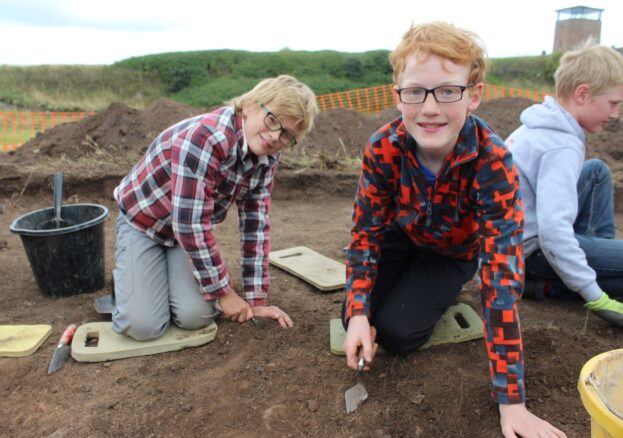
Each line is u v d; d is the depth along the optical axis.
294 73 17.77
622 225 4.29
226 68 18.64
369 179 2.02
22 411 2.02
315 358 2.29
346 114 6.82
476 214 1.90
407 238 2.33
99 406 2.04
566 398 1.97
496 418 1.87
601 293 2.36
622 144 6.00
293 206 5.09
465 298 2.81
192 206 2.23
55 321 2.65
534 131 2.50
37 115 13.06
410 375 2.15
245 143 2.25
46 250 2.76
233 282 3.09
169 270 2.51
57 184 2.94
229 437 1.88
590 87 2.37
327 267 3.21
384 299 2.28
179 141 2.20
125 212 2.48
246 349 2.38
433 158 1.87
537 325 2.51
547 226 2.34
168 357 2.34
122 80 18.31
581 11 23.02
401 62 1.72
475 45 1.68
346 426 1.91
